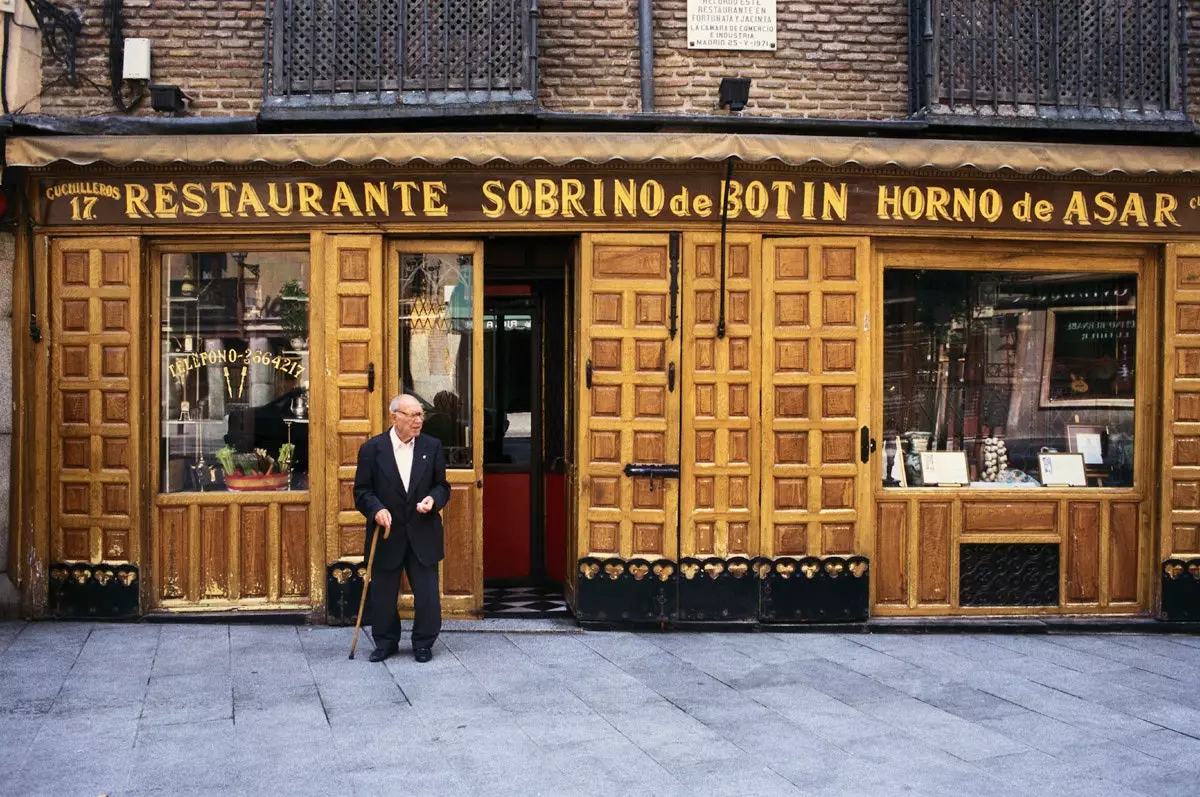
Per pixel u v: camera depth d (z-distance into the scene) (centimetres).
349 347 774
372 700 594
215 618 774
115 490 771
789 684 636
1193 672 682
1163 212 800
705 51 801
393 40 766
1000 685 642
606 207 764
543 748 519
